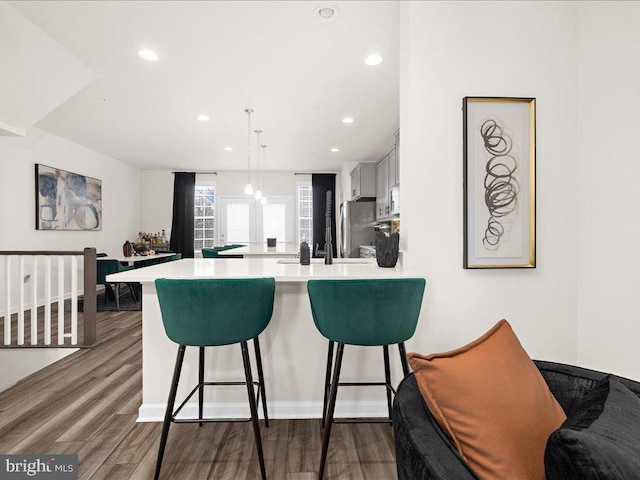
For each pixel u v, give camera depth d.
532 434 0.72
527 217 1.81
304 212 7.72
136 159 6.41
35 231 4.54
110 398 2.12
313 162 6.68
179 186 7.32
